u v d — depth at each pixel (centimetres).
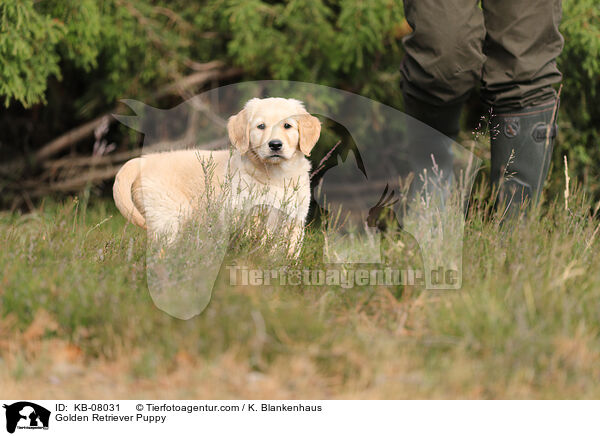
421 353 458
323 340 463
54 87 1608
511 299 491
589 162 1359
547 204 841
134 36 1426
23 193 1552
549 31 616
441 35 594
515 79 616
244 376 441
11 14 1160
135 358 453
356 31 1355
